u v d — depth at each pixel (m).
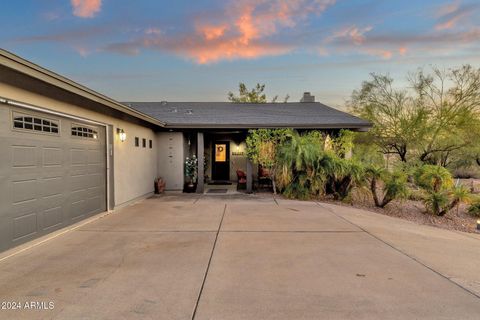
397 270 3.91
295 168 10.20
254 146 11.10
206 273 3.75
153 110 13.55
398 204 9.67
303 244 5.01
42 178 5.18
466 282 3.55
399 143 18.12
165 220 6.72
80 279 3.53
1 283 3.41
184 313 2.80
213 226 6.19
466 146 17.12
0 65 3.68
